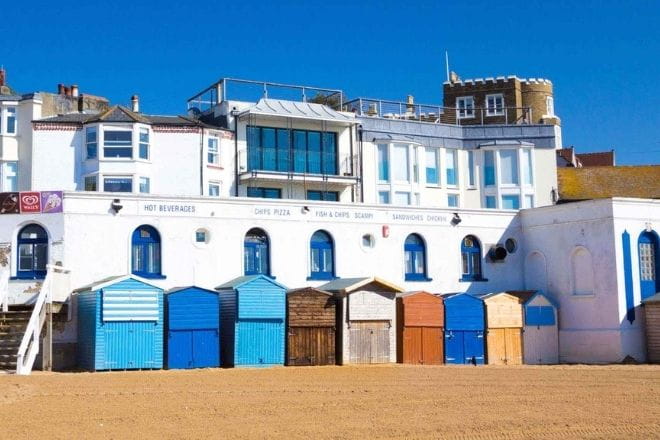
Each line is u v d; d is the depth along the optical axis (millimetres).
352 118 43781
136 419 16094
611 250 33906
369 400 19344
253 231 32656
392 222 35250
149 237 30812
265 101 42719
